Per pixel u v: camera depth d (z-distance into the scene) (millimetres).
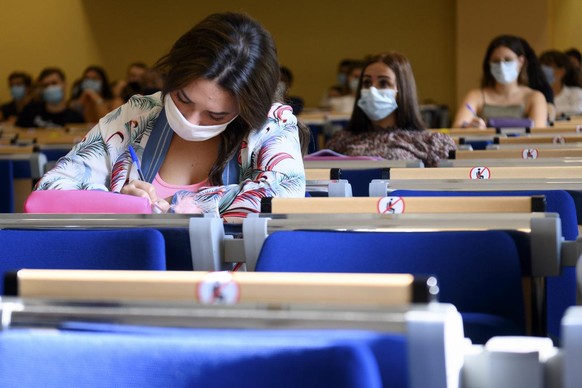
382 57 4578
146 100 2525
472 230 1743
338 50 15422
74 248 1814
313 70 15492
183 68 2188
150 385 1004
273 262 1707
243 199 2270
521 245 1732
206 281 1196
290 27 15477
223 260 1879
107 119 2520
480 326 1552
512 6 14227
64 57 15398
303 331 1022
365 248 1709
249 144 2393
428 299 1111
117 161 2459
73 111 10680
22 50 15344
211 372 992
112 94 11328
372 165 3438
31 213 2049
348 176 3420
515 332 1570
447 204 2064
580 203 2795
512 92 6723
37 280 1237
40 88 10578
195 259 1846
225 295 1192
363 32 15359
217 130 2287
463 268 1670
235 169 2404
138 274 1219
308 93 15516
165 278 1212
